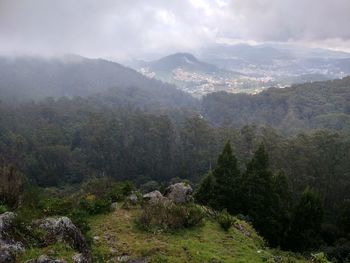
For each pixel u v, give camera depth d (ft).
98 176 202.28
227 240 38.22
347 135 179.73
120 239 34.17
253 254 35.65
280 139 156.66
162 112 361.30
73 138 265.95
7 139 221.87
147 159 222.28
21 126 266.77
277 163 136.46
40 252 21.56
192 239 36.37
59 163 218.38
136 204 44.52
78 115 320.50
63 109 331.57
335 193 130.31
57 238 23.75
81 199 41.96
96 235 34.58
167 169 221.05
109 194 46.47
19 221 23.25
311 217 71.92
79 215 36.60
